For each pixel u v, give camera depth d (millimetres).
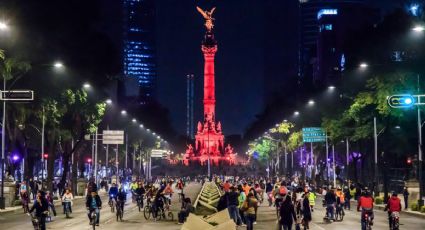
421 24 60844
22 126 63875
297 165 153875
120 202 45750
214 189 94938
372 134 72000
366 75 72312
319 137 93625
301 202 36312
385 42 66000
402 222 43875
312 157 106562
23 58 56219
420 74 58438
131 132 138250
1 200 54875
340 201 44625
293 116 127375
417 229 37906
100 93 76562
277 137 152250
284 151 145500
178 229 38781
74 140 83125
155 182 124938
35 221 32500
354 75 75938
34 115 63875
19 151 88500
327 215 43156
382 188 86438
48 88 61000
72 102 64562
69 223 42812
